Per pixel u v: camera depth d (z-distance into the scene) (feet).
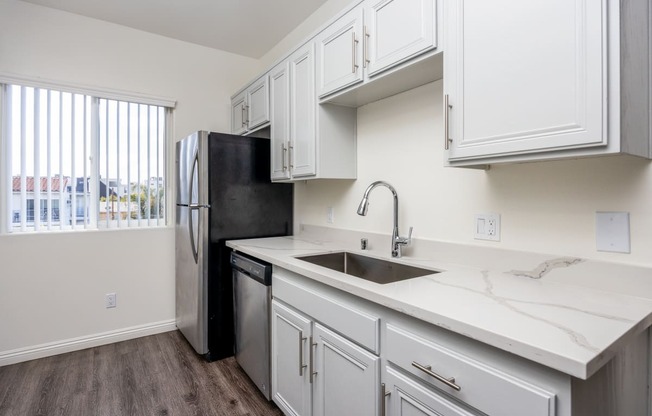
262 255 6.15
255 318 6.50
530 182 4.30
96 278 8.73
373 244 6.63
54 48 8.16
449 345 2.99
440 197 5.42
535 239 4.25
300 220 8.98
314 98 6.57
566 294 3.53
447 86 4.01
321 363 4.71
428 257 5.54
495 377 2.60
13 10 7.75
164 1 7.95
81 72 8.48
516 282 4.05
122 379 7.09
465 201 5.07
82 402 6.27
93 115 8.69
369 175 6.79
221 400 6.38
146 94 9.25
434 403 3.05
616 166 3.57
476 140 3.71
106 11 8.33
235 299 7.42
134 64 9.19
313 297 4.83
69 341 8.38
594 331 2.56
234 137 8.21
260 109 8.66
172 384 6.91
